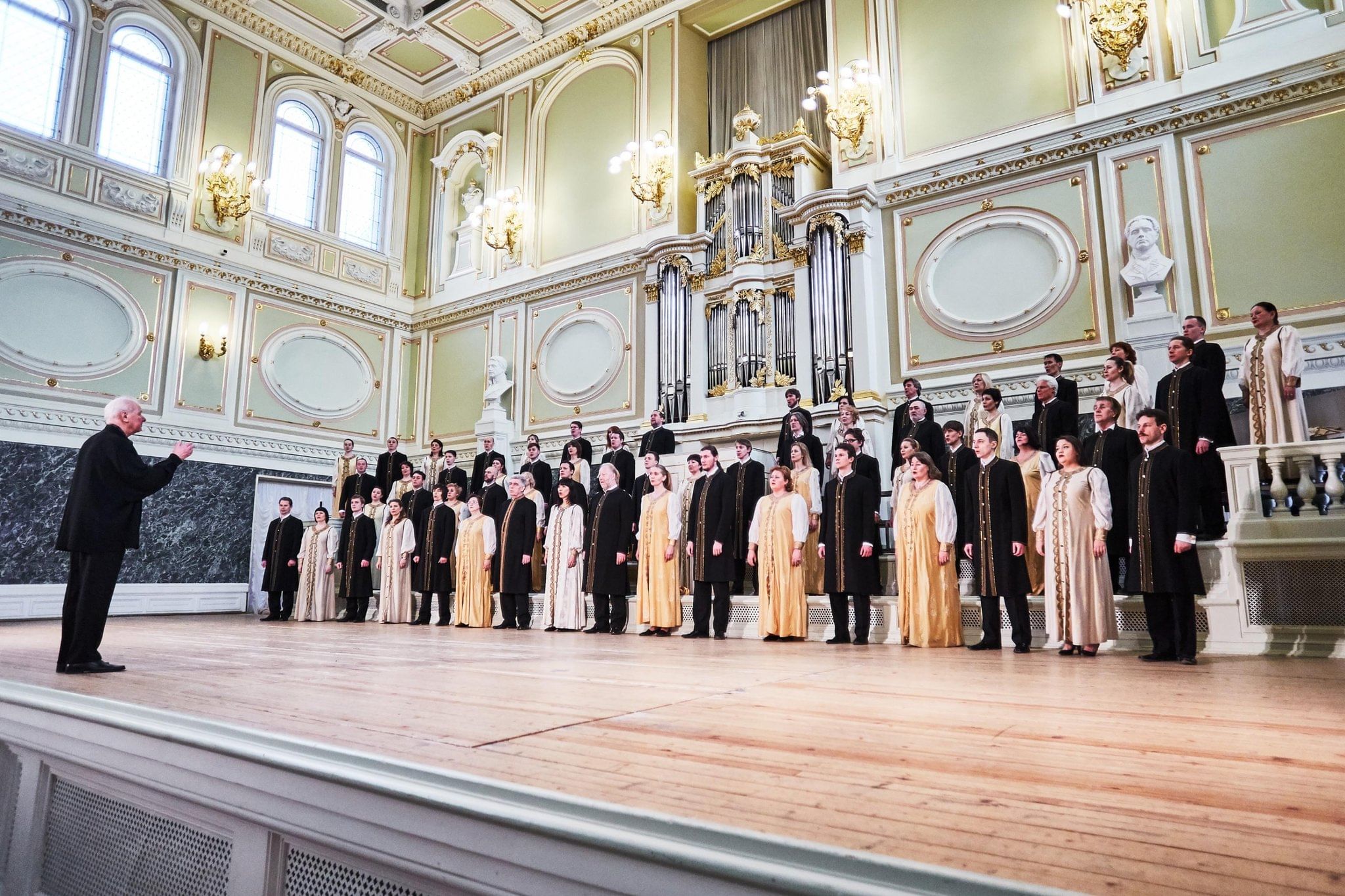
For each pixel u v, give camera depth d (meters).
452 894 1.24
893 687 2.66
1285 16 6.21
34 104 8.52
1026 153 7.14
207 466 9.31
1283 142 6.07
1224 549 4.00
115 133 9.05
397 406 11.47
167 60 9.62
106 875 1.89
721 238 8.84
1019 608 4.20
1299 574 3.85
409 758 1.47
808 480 5.60
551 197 10.71
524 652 4.12
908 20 8.05
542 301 10.50
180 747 1.72
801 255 8.12
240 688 2.52
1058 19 7.23
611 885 1.06
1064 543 4.00
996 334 7.09
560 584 6.23
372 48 11.10
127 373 8.84
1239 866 0.97
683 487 6.41
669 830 1.08
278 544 8.20
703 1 9.62
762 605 5.18
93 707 2.05
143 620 7.84
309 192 10.90
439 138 12.12
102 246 8.76
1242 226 6.14
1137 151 6.64
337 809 1.39
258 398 9.94
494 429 10.08
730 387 8.35
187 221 9.48
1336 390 5.63
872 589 4.80
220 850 1.65
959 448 5.18
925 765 1.50
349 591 7.93
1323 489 3.88
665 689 2.60
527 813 1.16
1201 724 1.95
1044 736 1.79
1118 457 4.50
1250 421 4.76
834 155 8.25
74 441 8.31
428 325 11.62
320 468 10.42
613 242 9.98
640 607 5.75
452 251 11.72
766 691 2.56
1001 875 0.93
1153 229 6.32
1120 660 3.68
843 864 0.96
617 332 9.70
